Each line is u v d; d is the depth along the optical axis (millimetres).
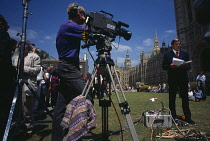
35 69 3066
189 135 2652
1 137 2312
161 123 3350
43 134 2979
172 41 4441
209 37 1730
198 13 1820
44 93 6453
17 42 3131
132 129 1610
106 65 1899
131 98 11711
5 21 2389
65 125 1678
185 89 3930
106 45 1902
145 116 3438
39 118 4492
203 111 5480
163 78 66250
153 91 32375
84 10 2283
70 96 2158
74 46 2139
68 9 2264
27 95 2939
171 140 2488
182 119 4156
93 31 1819
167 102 8328
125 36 2166
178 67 3850
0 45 2105
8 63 2271
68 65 2053
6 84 2326
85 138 2621
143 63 93375
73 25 2035
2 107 2365
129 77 131125
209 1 1651
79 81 2062
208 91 17250
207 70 32250
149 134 2807
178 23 42781
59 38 2113
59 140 1989
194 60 34000
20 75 2297
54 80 6586
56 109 2150
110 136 2674
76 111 1658
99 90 2223
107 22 1937
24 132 3102
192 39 36906
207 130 3043
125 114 1642
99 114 4914
